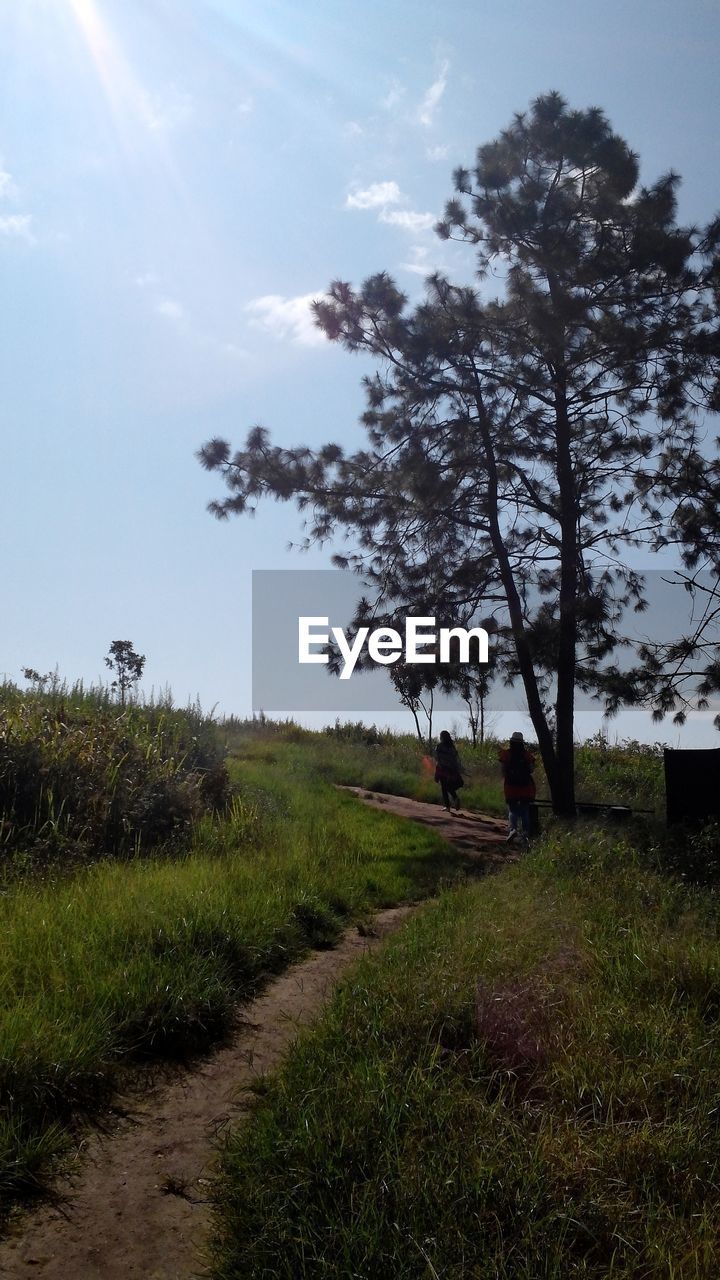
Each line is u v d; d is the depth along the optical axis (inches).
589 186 614.9
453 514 668.1
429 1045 196.2
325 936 330.6
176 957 257.0
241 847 433.7
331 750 1020.5
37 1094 181.3
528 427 653.3
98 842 408.2
